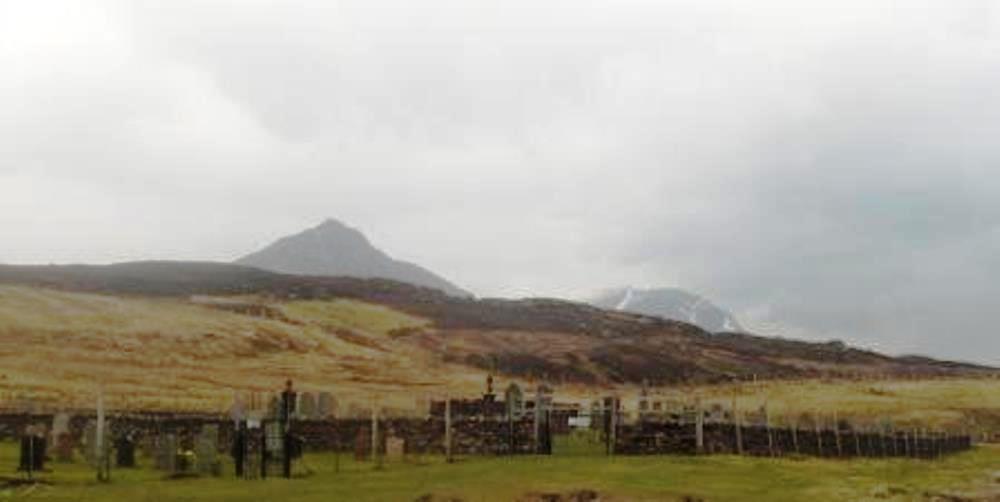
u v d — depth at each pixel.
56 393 106.56
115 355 152.25
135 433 66.44
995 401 151.50
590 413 76.56
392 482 46.62
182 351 165.12
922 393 161.38
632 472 51.19
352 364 182.25
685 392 169.88
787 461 63.53
